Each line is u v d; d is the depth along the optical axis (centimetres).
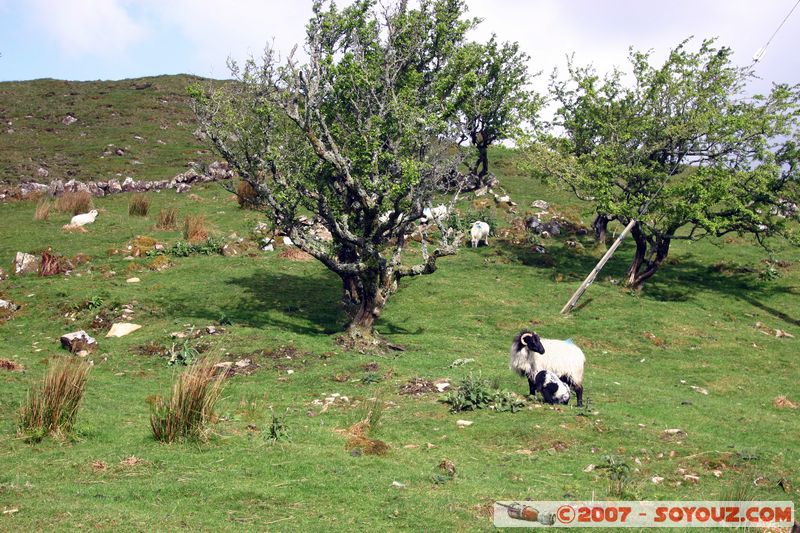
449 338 2456
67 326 2375
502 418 1536
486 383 1738
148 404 1577
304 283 3020
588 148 3594
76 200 3941
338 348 2180
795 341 2684
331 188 2427
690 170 4297
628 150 3319
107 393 1653
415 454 1298
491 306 2886
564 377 1678
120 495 987
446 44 2484
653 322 2753
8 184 4428
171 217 3694
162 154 5272
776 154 3212
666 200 3127
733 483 1227
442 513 963
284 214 2302
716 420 1642
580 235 4081
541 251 3728
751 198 3238
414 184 2194
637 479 1225
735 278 3466
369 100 2281
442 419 1541
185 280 2903
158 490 1011
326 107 2380
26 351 2122
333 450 1247
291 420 1494
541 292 3134
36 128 5716
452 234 3666
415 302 2939
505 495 1066
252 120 2317
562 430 1452
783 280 3406
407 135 2220
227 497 997
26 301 2581
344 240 2281
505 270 3438
